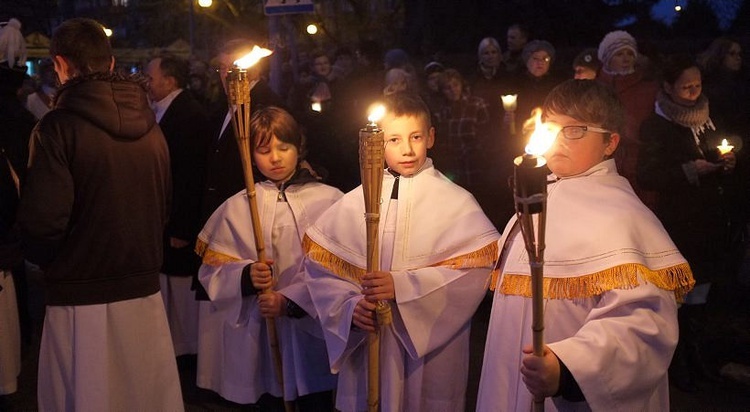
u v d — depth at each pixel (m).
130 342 2.99
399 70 5.39
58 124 2.79
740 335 4.76
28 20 18.38
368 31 15.06
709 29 11.38
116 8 21.33
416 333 2.72
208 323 4.07
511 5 13.20
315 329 3.24
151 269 3.06
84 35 2.97
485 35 13.54
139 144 2.98
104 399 2.92
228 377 3.64
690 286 2.18
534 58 5.71
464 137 5.92
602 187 2.29
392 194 2.89
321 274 2.98
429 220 2.84
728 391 4.22
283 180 3.50
